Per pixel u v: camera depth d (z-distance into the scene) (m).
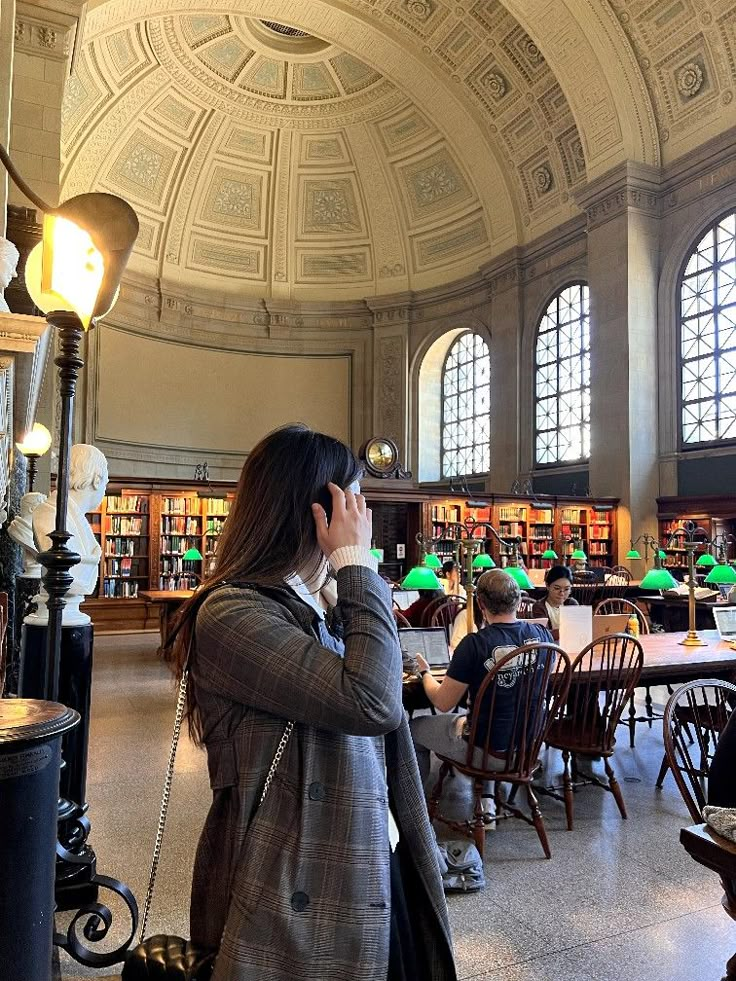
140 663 8.34
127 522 11.86
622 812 3.68
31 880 1.17
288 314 18.00
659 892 2.86
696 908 2.73
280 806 0.90
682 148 12.42
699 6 11.30
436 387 17.88
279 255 18.06
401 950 0.98
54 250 1.86
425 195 17.33
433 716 3.55
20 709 1.27
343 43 14.40
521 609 6.23
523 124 14.67
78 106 14.35
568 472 14.12
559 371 14.59
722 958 2.39
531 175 15.12
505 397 15.61
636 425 12.48
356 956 0.85
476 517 13.28
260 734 0.91
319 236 18.12
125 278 16.00
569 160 14.20
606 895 2.83
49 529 2.88
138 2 12.33
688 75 12.01
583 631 4.52
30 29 8.68
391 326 17.91
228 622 0.92
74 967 2.32
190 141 16.44
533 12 12.45
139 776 4.19
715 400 11.81
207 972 0.90
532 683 3.18
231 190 17.38
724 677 4.69
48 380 8.34
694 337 12.22
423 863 1.06
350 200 17.89
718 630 5.22
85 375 15.22
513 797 3.83
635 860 3.16
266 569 1.00
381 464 13.10
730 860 1.50
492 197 15.95
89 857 2.44
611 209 12.90
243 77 15.85
